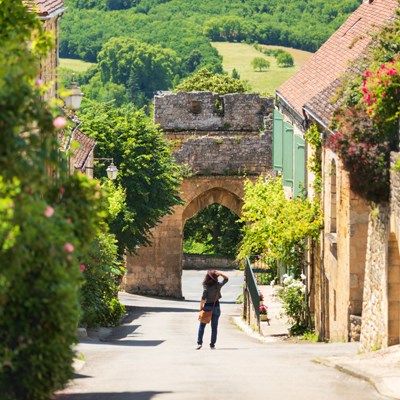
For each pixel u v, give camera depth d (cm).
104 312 6322
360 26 7025
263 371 3412
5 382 2230
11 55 2170
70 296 2177
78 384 3048
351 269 5025
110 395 2792
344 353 4259
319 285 6078
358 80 4650
